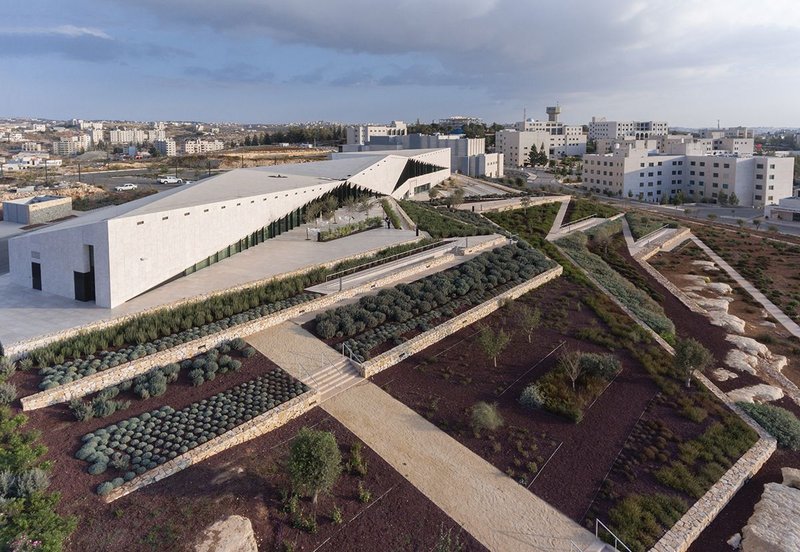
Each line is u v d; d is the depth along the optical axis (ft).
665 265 205.05
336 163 251.19
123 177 402.11
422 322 117.29
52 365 91.76
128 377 91.81
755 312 160.15
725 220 317.63
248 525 65.41
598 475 79.82
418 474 77.97
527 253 169.48
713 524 74.43
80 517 63.87
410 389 97.81
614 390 101.76
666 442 87.66
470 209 243.60
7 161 518.37
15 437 72.43
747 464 84.79
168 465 72.59
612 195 412.98
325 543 65.57
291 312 118.52
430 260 158.40
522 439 86.28
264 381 93.81
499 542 67.67
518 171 533.14
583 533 69.51
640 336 123.95
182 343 99.66
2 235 200.44
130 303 114.42
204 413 83.92
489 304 130.52
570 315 132.87
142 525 63.93
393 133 619.67
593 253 204.44
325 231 176.35
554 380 100.27
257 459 77.25
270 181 196.24
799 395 111.45
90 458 72.95
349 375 99.81
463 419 90.17
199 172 432.66
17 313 108.68
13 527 57.82
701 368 104.99
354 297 131.64
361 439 84.07
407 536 67.51
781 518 73.26
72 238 114.52
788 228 293.02
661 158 409.08
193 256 136.15
